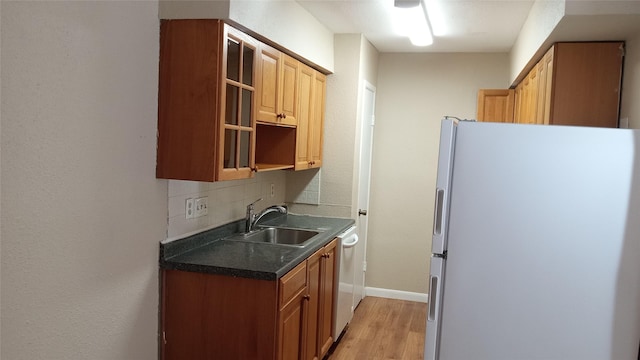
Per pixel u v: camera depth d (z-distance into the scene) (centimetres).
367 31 397
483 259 196
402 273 493
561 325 192
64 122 181
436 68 475
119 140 212
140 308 233
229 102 247
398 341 389
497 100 448
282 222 383
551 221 191
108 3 201
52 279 179
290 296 253
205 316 244
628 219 186
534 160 191
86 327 198
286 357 253
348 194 412
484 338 198
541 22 277
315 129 389
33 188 169
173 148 238
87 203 195
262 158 353
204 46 233
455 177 197
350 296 404
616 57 263
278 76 305
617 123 265
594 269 189
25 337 169
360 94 414
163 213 248
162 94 238
